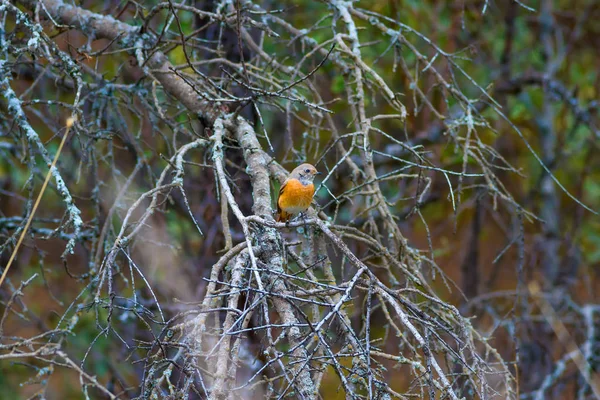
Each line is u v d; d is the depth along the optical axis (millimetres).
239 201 12461
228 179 9109
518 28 17734
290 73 10758
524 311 14570
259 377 10656
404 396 6316
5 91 8188
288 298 5809
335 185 14539
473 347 7637
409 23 15406
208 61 10016
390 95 9055
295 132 15680
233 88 11727
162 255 13109
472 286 16594
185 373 6148
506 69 16719
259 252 7441
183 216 13680
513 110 16156
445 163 15141
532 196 16875
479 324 15500
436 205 17594
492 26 17516
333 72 14984
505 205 16844
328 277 8469
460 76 16500
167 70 10125
